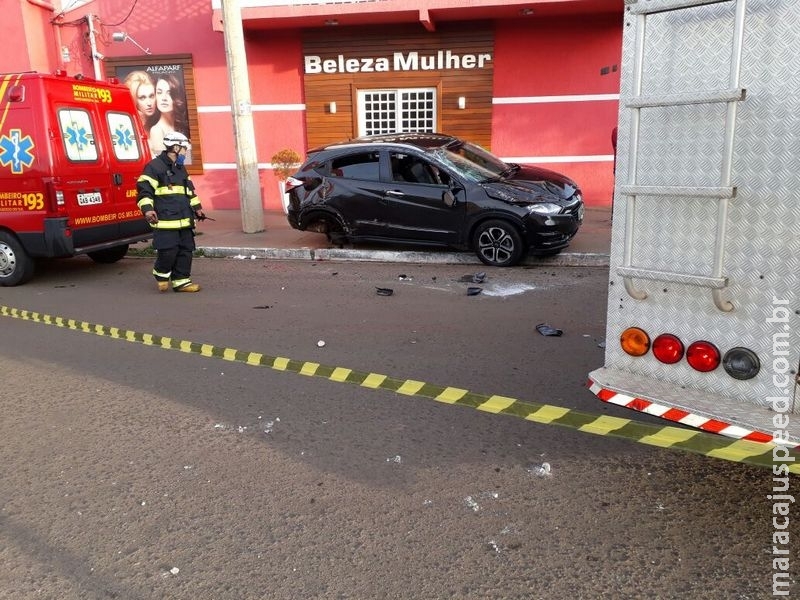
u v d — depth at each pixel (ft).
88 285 27.78
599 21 40.93
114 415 14.53
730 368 8.79
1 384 16.56
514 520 10.25
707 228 8.61
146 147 30.86
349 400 15.05
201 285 27.14
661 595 8.54
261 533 10.11
